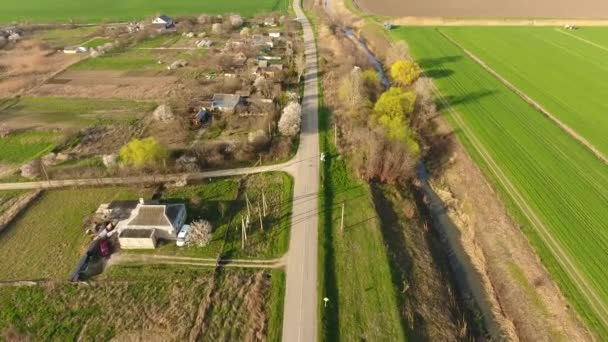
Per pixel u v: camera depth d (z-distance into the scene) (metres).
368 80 112.19
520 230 64.94
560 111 99.75
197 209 68.75
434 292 57.44
